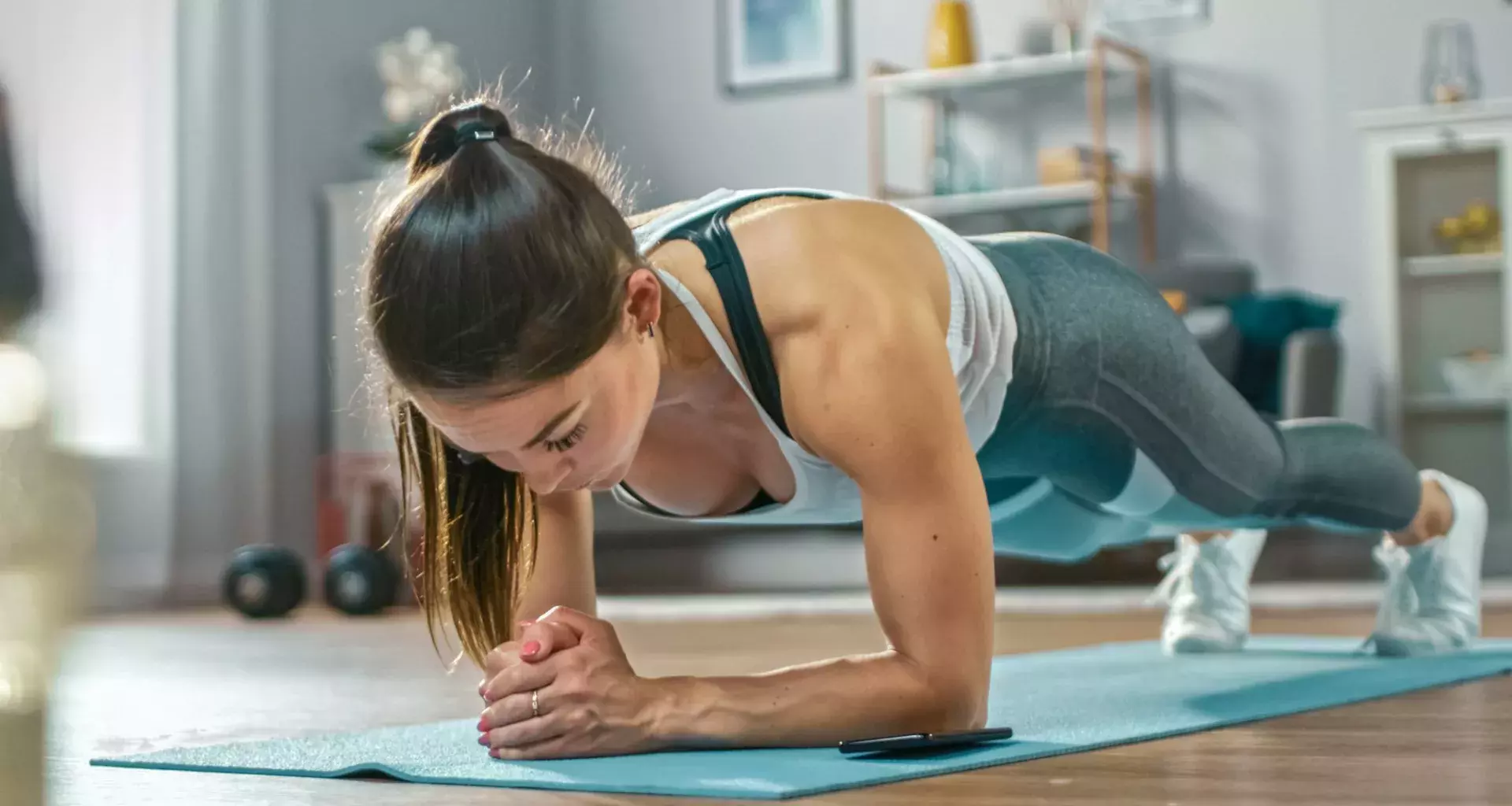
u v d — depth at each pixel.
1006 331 1.46
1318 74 5.71
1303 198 5.73
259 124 5.44
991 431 1.52
